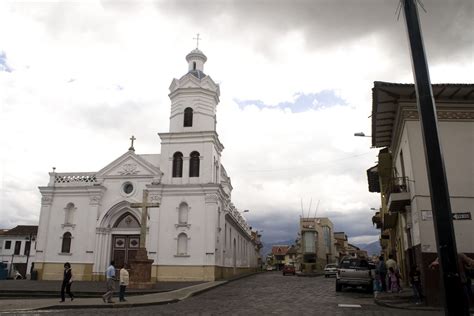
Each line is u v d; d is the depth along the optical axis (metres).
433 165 6.42
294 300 18.66
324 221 81.62
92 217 35.44
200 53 40.66
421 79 6.86
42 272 35.00
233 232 44.66
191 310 15.09
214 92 38.03
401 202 18.62
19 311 14.61
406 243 20.75
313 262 64.75
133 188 35.84
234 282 32.56
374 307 15.76
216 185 34.03
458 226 15.93
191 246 33.38
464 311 5.90
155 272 33.16
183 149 35.91
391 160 24.25
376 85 16.97
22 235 56.50
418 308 14.73
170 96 38.12
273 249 110.31
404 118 17.70
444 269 6.04
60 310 15.22
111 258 35.19
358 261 23.84
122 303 16.59
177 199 34.59
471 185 16.55
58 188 36.59
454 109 17.41
